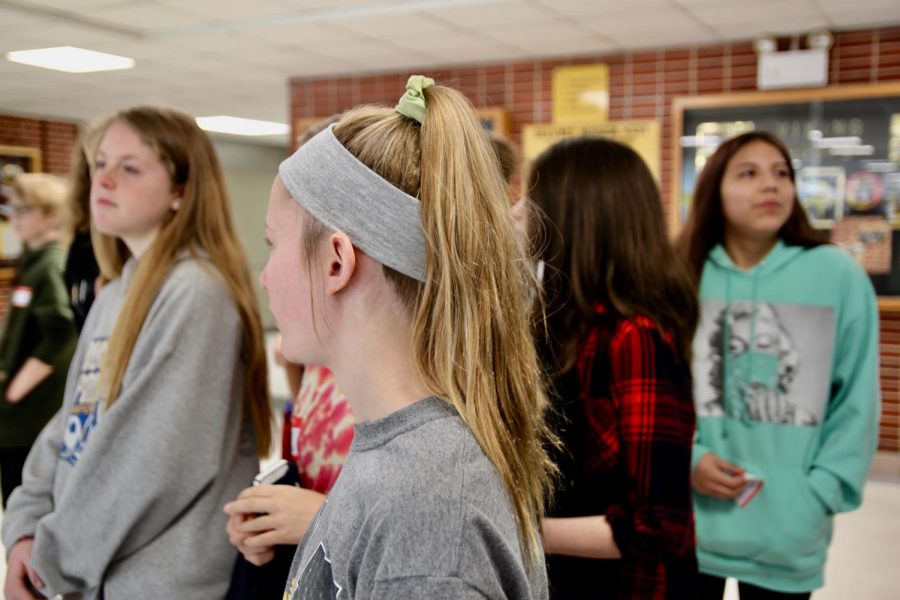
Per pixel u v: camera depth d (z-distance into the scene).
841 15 4.00
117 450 1.25
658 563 1.14
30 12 3.91
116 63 5.19
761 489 1.71
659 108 4.82
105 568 1.25
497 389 0.67
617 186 1.24
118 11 3.94
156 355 1.27
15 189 2.77
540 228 1.23
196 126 1.48
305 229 0.69
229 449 1.37
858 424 1.70
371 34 4.41
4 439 2.69
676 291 1.24
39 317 2.70
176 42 4.59
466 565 0.56
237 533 1.13
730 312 1.81
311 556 0.66
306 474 1.22
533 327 0.93
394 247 0.65
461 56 5.05
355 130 0.69
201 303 1.32
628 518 1.10
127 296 1.36
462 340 0.64
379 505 0.59
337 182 0.66
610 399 1.15
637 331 1.15
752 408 1.76
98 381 1.41
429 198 0.65
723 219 1.87
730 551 1.73
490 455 0.63
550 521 1.11
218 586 1.31
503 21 4.12
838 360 1.74
